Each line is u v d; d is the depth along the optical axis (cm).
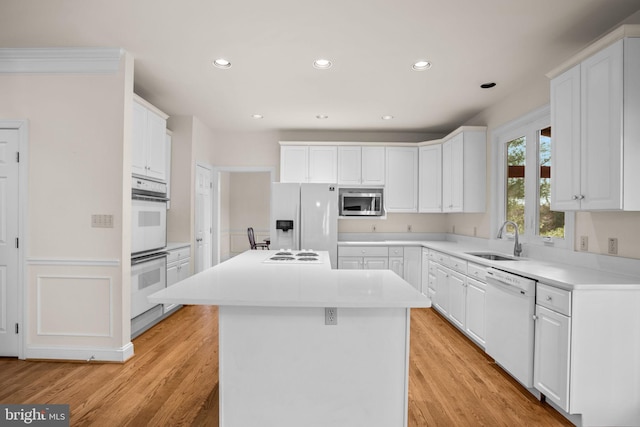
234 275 218
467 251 375
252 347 173
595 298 197
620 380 198
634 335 198
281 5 215
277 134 546
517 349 241
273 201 484
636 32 190
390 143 506
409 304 157
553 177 250
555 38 252
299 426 174
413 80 332
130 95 288
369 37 253
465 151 420
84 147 282
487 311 284
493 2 210
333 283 195
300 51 276
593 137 213
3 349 284
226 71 316
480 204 420
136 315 329
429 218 550
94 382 249
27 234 282
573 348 196
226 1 212
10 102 283
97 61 279
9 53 277
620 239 232
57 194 282
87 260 280
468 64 296
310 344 173
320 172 509
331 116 458
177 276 421
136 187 322
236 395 174
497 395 236
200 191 492
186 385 246
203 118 475
